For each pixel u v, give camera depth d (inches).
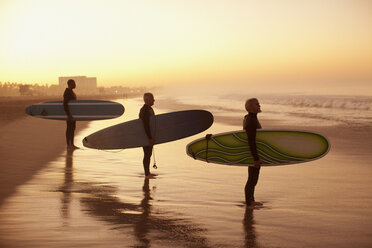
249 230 159.5
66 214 182.7
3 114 1074.1
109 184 251.1
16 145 441.4
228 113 1029.2
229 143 208.5
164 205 199.9
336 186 239.9
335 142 441.1
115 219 174.9
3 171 292.2
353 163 317.4
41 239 147.7
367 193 221.8
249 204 197.0
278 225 165.8
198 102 1983.3
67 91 421.7
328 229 159.6
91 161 342.3
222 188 239.0
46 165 319.9
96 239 148.3
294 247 139.9
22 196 217.0
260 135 205.5
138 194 224.1
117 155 378.6
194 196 219.1
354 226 163.3
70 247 139.4
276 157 204.7
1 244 141.8
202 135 540.4
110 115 445.4
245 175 278.5
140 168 311.0
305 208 192.9
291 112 989.2
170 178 270.7
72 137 420.2
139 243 144.3
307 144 202.8
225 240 147.8
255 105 194.7
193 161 343.0
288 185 244.7
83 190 233.6
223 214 183.5
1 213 183.8
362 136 487.8
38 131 605.0
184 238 149.9
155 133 288.2
